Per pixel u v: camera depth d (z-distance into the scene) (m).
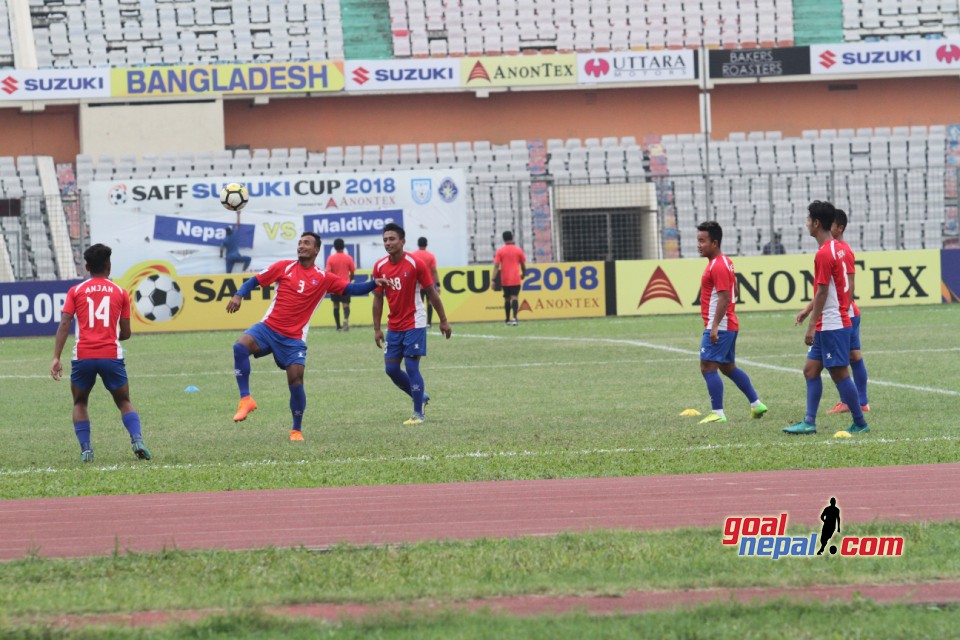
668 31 104.69
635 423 28.53
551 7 104.75
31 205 76.81
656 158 90.81
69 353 54.81
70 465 23.70
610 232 72.38
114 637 11.40
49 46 101.75
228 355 51.66
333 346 54.66
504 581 13.27
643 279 69.12
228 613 11.94
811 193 87.12
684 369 41.50
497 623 11.57
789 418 28.89
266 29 103.12
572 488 19.31
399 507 18.08
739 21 104.69
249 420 31.08
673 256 84.62
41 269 78.25
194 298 67.94
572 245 77.25
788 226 86.81
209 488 20.14
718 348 28.22
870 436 24.92
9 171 89.19
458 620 11.73
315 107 95.44
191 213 70.62
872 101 97.88
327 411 32.84
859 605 11.99
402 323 29.72
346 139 95.69
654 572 13.55
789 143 91.06
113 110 91.75
